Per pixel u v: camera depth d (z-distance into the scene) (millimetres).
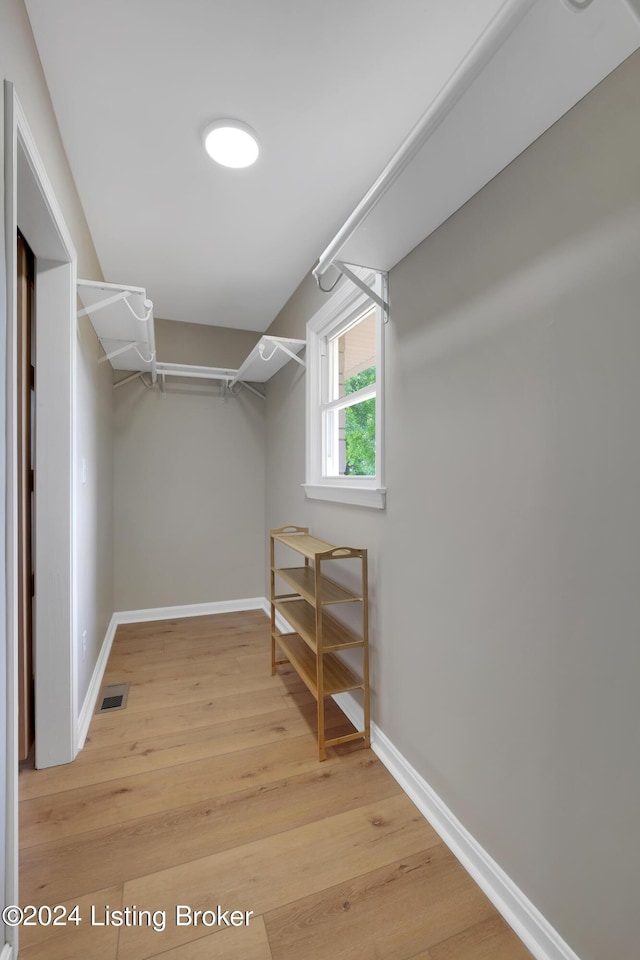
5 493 972
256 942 1071
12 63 1040
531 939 1066
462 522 1331
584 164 936
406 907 1161
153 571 3545
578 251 957
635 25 744
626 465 866
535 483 1074
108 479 3105
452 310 1367
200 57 1286
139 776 1658
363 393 2053
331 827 1423
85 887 1207
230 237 2303
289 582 2252
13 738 990
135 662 2699
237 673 2559
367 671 1833
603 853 911
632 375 854
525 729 1103
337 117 1516
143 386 3523
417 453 1560
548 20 733
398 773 1652
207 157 1707
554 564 1022
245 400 3834
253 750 1824
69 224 1713
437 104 932
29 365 1722
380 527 1828
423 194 1253
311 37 1227
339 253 1585
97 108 1461
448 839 1361
